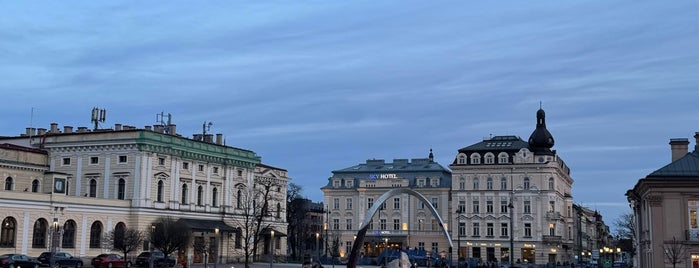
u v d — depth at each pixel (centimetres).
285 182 14038
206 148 11925
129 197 10562
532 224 14350
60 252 8606
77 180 10931
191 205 11494
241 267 10231
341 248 15938
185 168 11456
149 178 10688
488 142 15225
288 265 11188
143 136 10644
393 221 15625
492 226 14638
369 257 14738
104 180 10762
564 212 16100
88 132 10962
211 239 11681
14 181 10238
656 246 7188
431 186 15525
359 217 15912
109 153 10806
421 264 12000
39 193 9312
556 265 12888
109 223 10219
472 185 14875
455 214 14838
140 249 10256
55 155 11106
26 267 7881
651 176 7269
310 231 18675
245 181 12688
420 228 15438
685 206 7181
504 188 14662
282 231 13675
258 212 12138
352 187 16138
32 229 9194
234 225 12125
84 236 9850
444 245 15088
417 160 16475
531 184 14488
